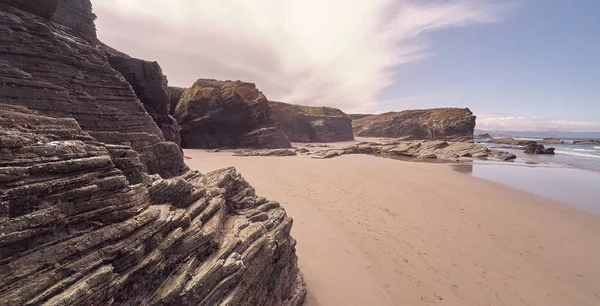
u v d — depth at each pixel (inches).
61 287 169.0
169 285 230.1
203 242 277.9
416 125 5305.1
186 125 2246.6
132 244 216.7
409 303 407.2
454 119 4566.9
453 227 673.6
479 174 1395.2
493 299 423.8
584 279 478.9
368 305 397.7
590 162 1931.6
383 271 479.5
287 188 956.0
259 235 344.8
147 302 214.1
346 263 494.9
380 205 813.9
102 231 204.7
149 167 510.0
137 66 1344.7
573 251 570.3
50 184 185.8
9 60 536.7
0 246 155.3
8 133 181.9
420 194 944.3
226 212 390.6
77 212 197.8
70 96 617.0
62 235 185.8
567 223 715.4
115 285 194.2
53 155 197.3
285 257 395.2
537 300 426.0
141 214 241.0
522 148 3120.1
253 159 1641.2
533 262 526.3
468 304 411.2
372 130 6087.6
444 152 2433.6
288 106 4015.8
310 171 1304.1
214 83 2498.8
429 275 475.8
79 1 819.4
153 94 1396.4
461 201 876.6
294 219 670.5
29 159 182.5
